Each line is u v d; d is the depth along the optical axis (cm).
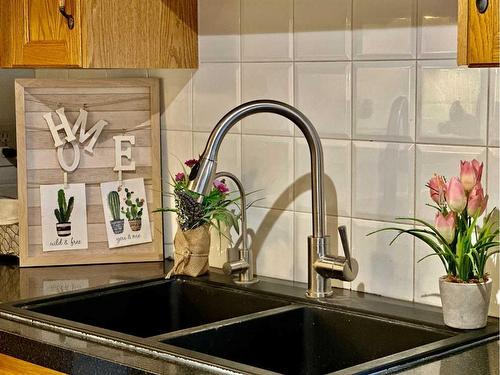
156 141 267
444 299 189
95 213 267
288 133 234
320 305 212
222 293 233
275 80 235
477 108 195
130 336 188
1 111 293
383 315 201
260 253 243
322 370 211
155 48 245
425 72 204
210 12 250
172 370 170
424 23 203
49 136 265
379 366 166
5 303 219
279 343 210
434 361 172
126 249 267
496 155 193
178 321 244
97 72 285
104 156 267
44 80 263
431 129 204
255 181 243
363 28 214
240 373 166
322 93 224
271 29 235
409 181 209
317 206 215
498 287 194
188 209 235
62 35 237
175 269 243
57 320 202
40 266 264
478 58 155
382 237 215
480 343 181
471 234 187
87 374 180
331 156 224
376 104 213
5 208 269
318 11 223
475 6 155
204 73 254
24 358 194
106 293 234
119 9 238
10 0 250
